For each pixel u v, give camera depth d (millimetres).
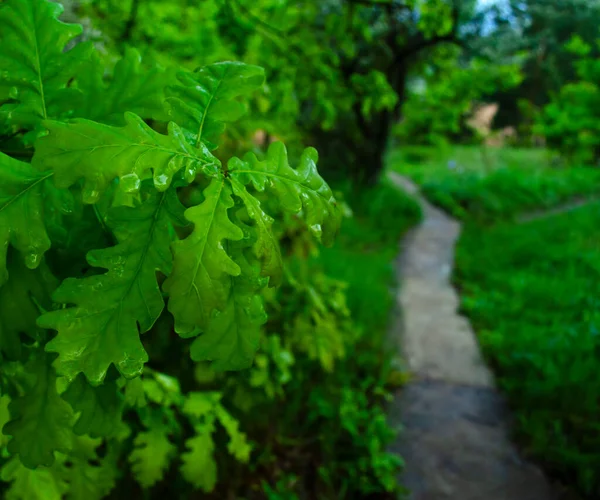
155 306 637
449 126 11773
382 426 3889
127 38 2383
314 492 3398
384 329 5809
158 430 1853
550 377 4559
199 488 2992
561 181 15461
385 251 9375
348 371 4723
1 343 721
